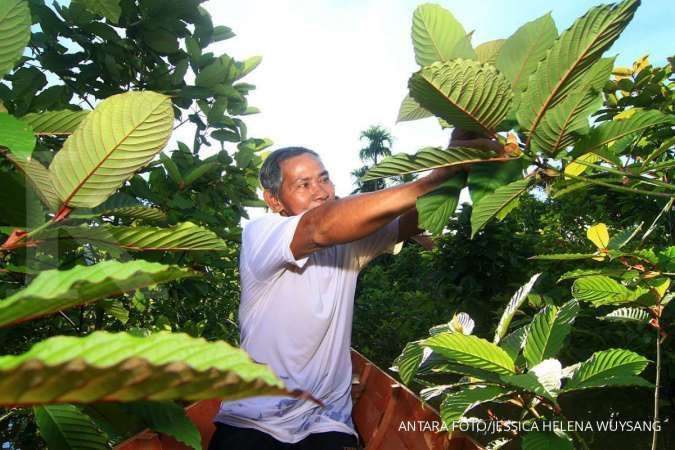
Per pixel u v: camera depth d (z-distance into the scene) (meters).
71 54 2.21
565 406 4.07
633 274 1.38
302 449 1.96
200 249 0.72
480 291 6.30
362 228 1.46
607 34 0.71
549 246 4.79
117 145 0.62
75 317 2.46
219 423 2.06
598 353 1.26
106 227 0.66
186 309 3.85
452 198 0.96
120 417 0.78
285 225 1.77
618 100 2.46
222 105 2.61
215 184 2.96
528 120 0.81
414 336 6.79
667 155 2.06
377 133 43.69
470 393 1.31
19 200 0.68
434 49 0.88
